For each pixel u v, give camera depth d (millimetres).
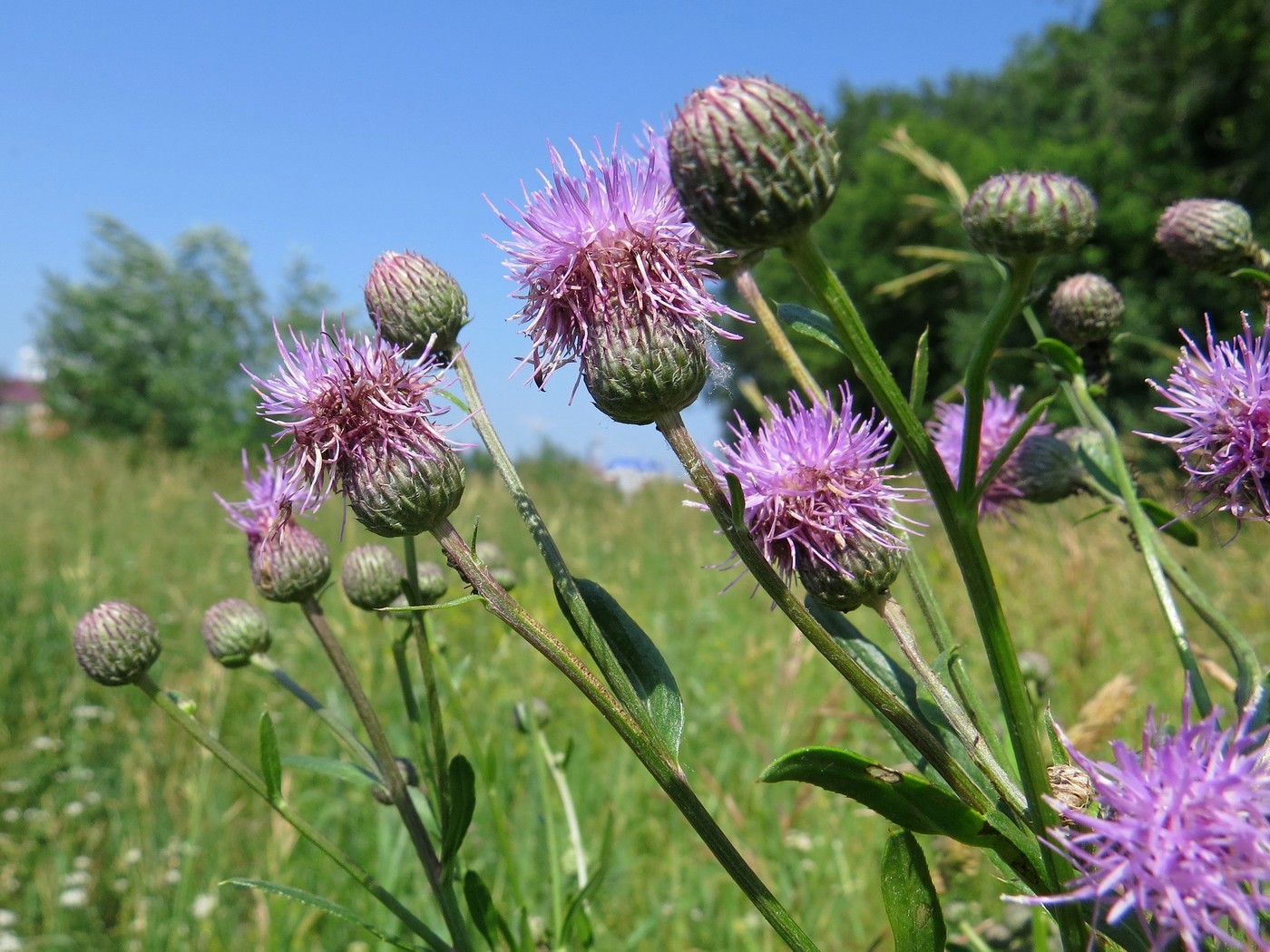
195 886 345
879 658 116
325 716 159
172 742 425
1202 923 71
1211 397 112
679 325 111
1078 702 281
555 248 115
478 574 110
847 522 112
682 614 529
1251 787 72
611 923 307
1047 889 89
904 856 90
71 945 329
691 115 91
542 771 201
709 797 346
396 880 282
